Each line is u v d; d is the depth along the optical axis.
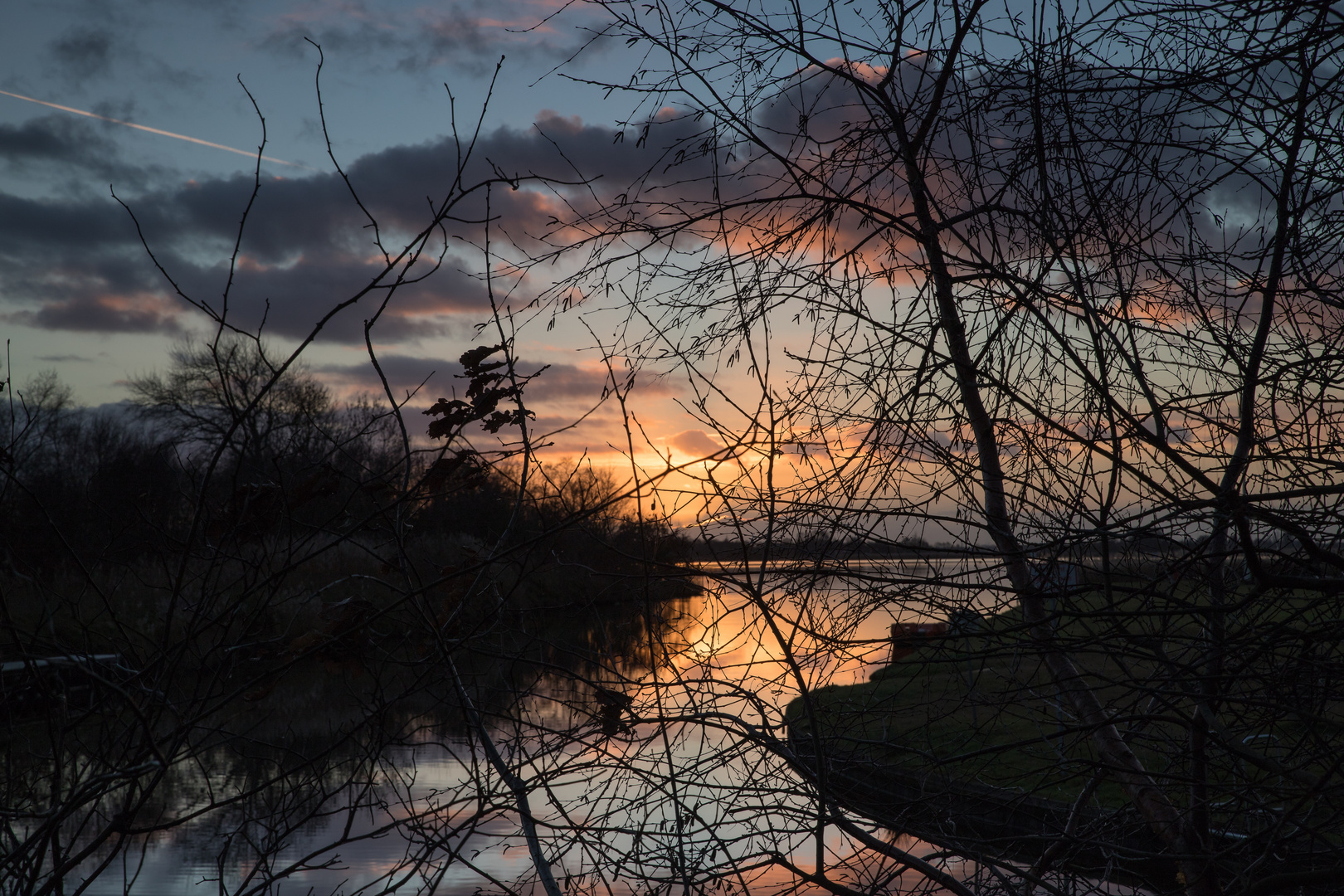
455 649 2.40
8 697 2.18
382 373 2.29
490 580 2.49
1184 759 3.01
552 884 2.33
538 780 2.49
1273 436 2.36
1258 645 2.27
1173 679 2.36
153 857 5.86
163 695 2.15
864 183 2.92
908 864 2.51
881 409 2.65
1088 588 2.21
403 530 2.48
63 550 2.24
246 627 2.30
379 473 2.36
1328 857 2.58
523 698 2.66
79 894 2.00
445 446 2.35
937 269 2.81
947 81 2.93
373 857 6.01
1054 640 2.27
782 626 2.64
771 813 2.61
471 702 2.62
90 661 2.08
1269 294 2.38
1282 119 2.49
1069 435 2.26
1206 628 2.56
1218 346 2.58
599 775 2.76
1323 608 2.72
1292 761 2.72
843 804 2.49
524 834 2.49
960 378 2.79
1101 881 2.79
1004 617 2.43
